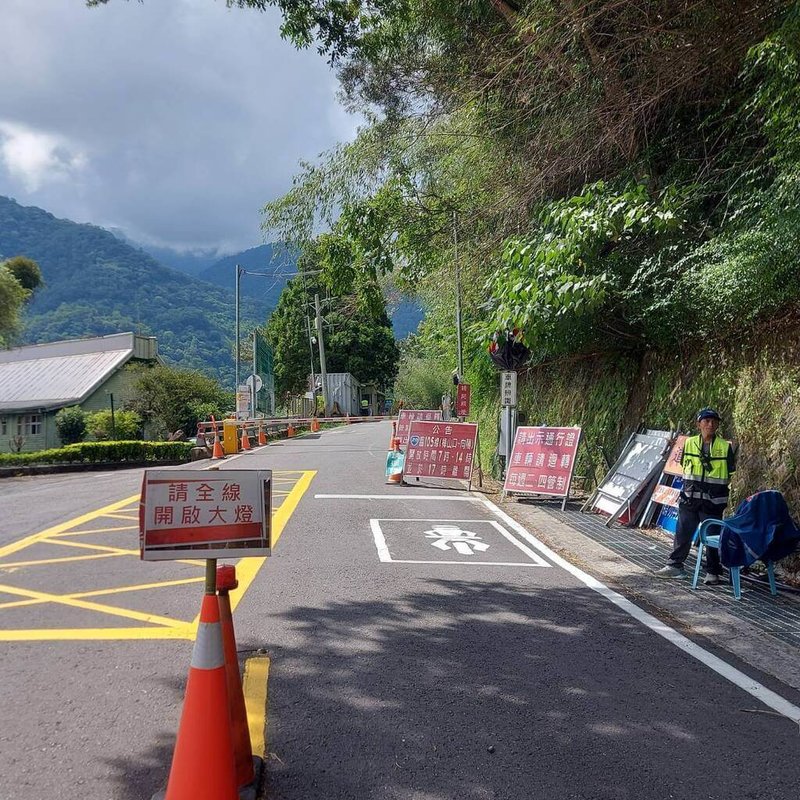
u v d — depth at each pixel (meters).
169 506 3.31
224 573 3.57
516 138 12.73
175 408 32.97
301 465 18.42
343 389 54.72
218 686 3.22
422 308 23.69
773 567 7.30
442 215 15.88
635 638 5.79
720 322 9.39
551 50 10.27
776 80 7.80
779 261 7.62
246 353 60.62
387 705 4.40
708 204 10.98
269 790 3.47
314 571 7.61
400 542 9.23
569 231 10.15
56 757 3.74
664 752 3.93
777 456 8.24
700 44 9.31
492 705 4.45
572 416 14.51
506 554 8.78
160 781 3.53
